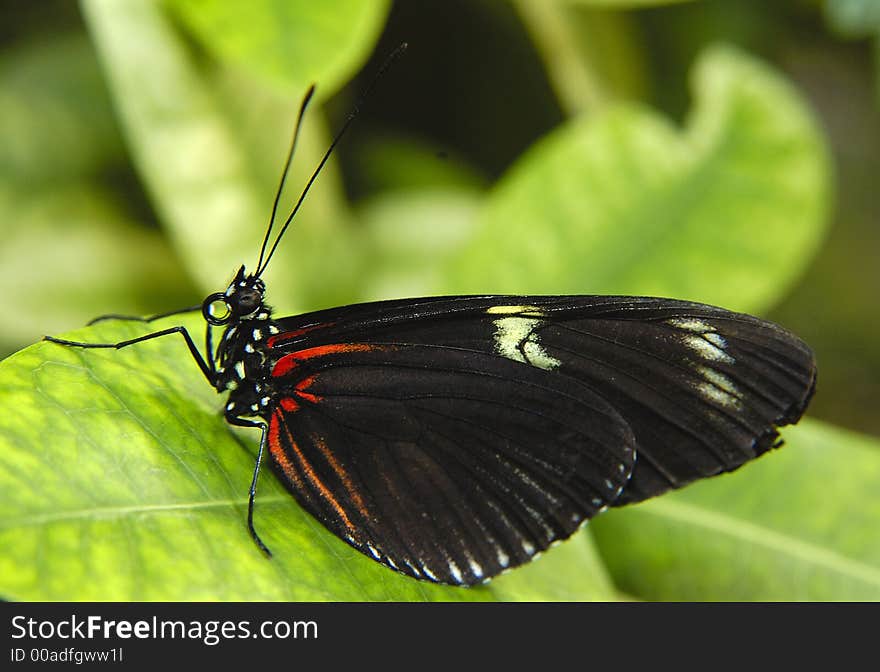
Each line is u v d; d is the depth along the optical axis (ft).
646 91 1.12
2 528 0.85
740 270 1.02
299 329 0.93
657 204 1.02
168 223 1.03
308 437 0.92
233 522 0.89
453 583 0.92
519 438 0.94
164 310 1.09
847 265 1.38
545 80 1.15
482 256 1.02
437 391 0.93
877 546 0.98
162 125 1.03
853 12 1.08
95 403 0.89
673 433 0.94
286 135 1.05
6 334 1.07
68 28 1.13
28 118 1.11
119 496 0.87
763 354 0.92
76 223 1.10
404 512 0.93
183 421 0.91
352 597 0.89
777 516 0.98
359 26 0.98
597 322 0.93
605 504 0.93
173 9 0.99
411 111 1.16
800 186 1.02
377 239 1.11
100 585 0.85
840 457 0.99
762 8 1.15
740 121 1.03
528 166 1.02
